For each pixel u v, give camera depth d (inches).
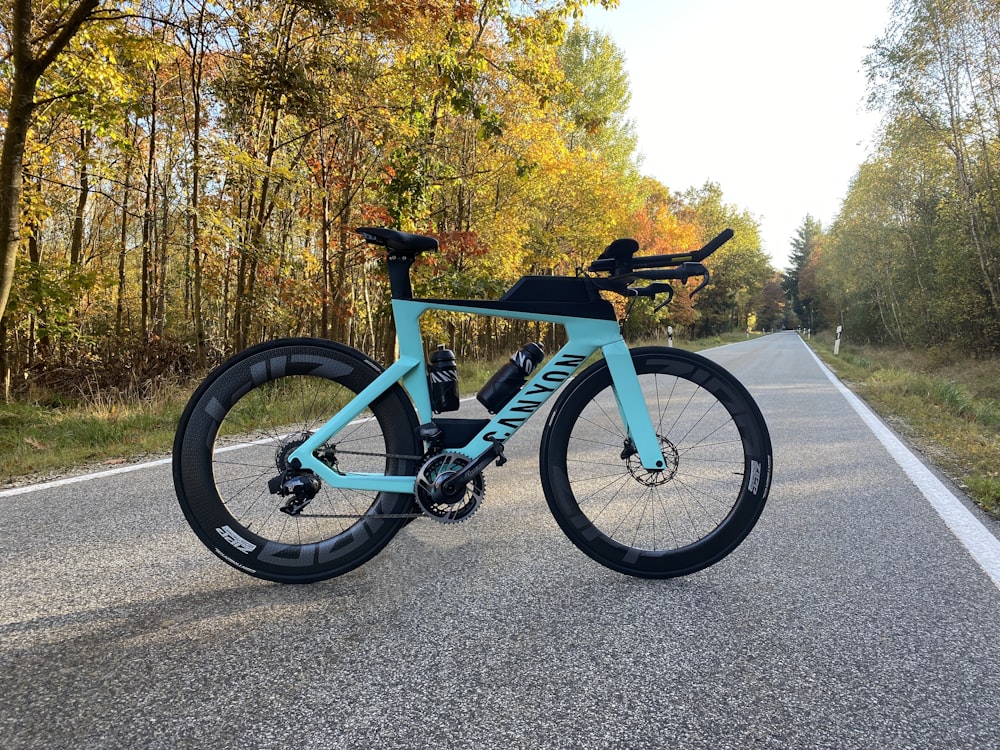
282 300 456.1
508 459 167.6
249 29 331.9
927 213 830.5
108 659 63.8
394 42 375.2
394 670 61.7
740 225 2139.5
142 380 333.1
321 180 432.1
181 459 77.2
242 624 71.5
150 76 399.2
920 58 572.4
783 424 239.0
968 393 368.2
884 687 59.0
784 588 82.3
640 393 83.7
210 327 531.2
